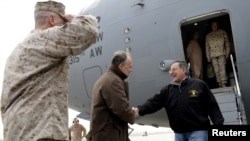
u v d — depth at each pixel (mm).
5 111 2242
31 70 2170
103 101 3451
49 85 2174
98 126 3441
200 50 6348
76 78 7734
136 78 6527
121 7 6895
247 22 5254
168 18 6047
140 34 6438
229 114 5121
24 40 2289
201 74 6277
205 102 4148
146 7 6414
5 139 2180
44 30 2252
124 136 3527
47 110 2123
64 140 2143
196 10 5711
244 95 5438
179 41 5914
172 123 4227
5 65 2322
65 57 2260
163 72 6109
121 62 3506
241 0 5336
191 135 4078
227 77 6207
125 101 3369
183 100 4113
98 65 7184
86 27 2225
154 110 4359
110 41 6934
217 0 5520
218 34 6102
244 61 5309
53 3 2395
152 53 6242
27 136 2076
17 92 2174
